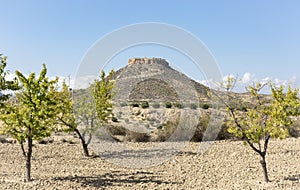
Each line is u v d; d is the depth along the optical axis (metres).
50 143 16.67
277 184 8.70
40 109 8.59
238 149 15.16
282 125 9.47
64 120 13.03
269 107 9.39
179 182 9.34
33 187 8.02
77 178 9.23
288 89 9.11
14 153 13.41
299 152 14.11
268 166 11.45
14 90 8.80
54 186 8.16
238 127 9.62
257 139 9.17
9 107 8.86
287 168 10.99
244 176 10.10
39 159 12.45
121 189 8.27
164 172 10.80
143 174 10.36
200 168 11.41
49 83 8.67
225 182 9.41
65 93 12.96
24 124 8.58
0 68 8.95
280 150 14.56
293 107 9.12
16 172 9.95
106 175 9.98
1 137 17.45
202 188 8.67
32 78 8.58
